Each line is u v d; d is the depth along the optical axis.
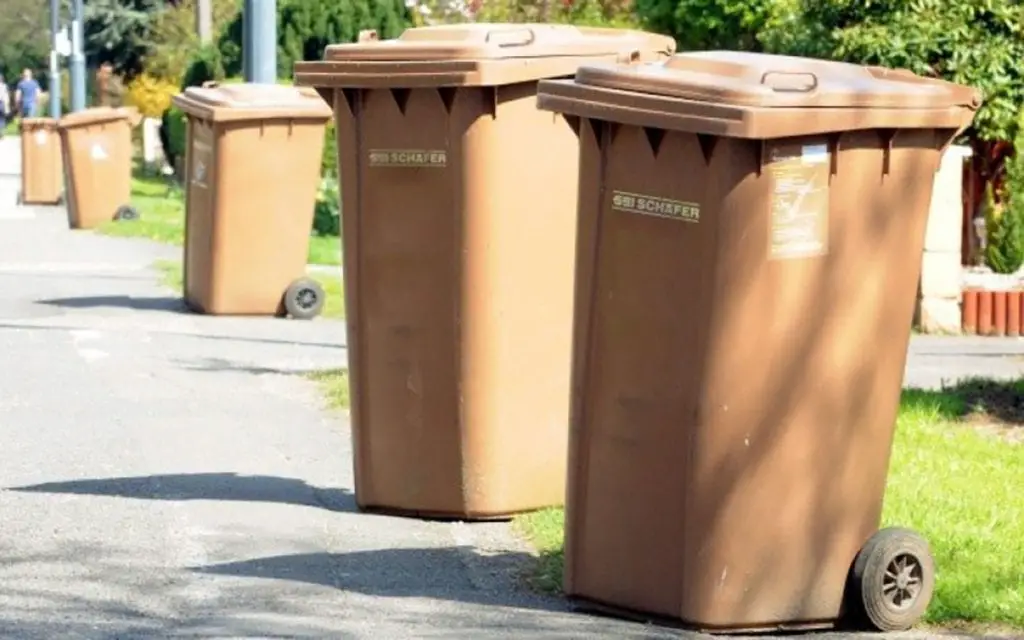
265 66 20.25
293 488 11.07
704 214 7.82
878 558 8.12
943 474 11.48
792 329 7.93
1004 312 21.48
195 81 44.88
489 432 10.08
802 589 8.13
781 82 7.86
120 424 13.22
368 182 10.08
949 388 15.20
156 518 10.17
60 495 10.75
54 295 21.89
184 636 7.83
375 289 10.16
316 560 9.30
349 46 9.98
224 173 19.83
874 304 8.10
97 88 69.50
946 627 8.35
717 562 8.00
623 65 8.20
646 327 8.05
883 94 7.88
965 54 21.52
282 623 8.08
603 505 8.28
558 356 10.20
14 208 39.41
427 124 9.91
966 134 22.64
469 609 8.40
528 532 9.90
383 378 10.20
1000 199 24.23
